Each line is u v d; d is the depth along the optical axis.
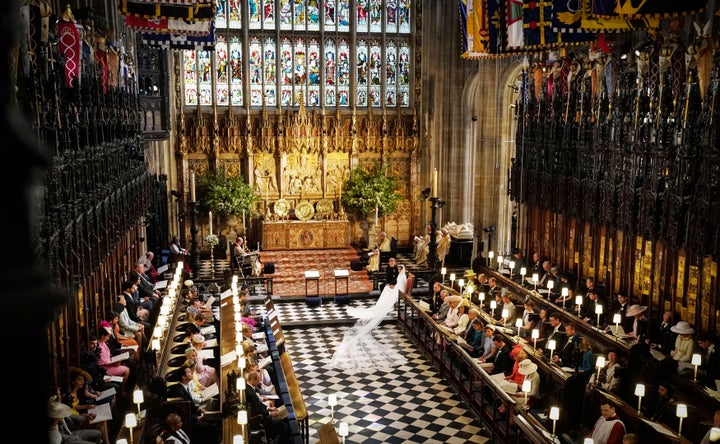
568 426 14.74
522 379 16.73
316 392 19.75
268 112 37.84
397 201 38.88
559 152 25.23
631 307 19.59
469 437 16.83
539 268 26.42
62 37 13.69
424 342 23.14
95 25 17.42
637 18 14.73
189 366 15.73
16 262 0.89
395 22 38.78
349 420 17.81
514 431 15.39
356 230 39.59
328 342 24.59
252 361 15.84
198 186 37.34
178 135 36.62
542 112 26.33
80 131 15.34
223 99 37.47
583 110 23.55
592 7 13.99
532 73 27.08
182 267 26.34
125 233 21.16
